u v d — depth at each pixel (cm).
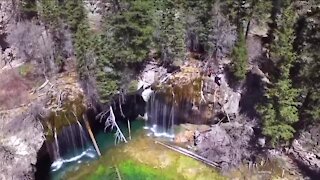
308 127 4666
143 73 5131
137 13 4375
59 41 4791
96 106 4947
